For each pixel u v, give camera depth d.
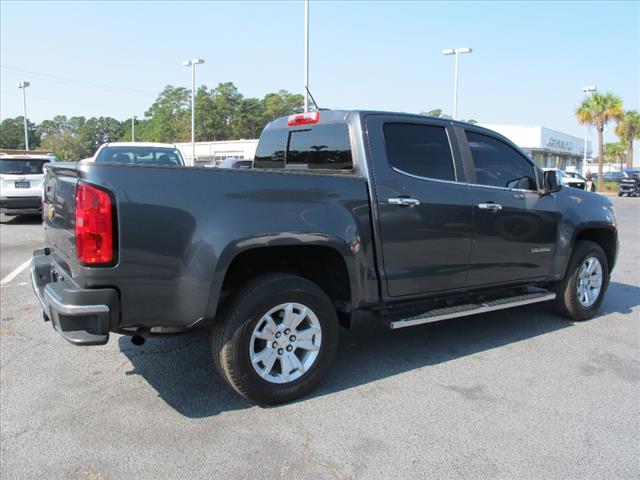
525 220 5.14
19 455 3.13
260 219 3.55
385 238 4.19
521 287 5.39
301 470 3.00
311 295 3.81
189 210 3.33
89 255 3.11
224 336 3.56
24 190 13.94
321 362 3.92
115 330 3.32
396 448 3.24
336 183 3.96
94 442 3.28
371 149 4.23
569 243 5.57
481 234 4.79
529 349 4.99
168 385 4.11
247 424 3.51
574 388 4.12
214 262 3.38
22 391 3.99
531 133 48.38
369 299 4.16
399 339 5.26
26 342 5.05
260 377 3.66
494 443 3.30
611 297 7.16
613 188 44.28
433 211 4.44
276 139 5.30
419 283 4.43
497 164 5.09
